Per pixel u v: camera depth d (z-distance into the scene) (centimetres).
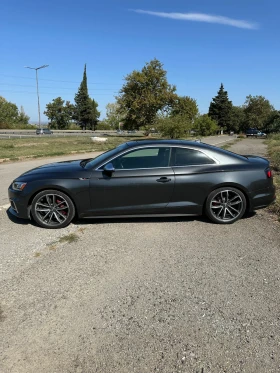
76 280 350
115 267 380
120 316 288
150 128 5359
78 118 9750
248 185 519
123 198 507
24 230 508
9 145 2412
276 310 296
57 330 270
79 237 477
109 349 248
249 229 509
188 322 279
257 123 8756
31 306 303
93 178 503
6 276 359
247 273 365
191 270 373
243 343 254
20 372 226
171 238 472
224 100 8894
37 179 507
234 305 304
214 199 523
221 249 432
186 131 3531
